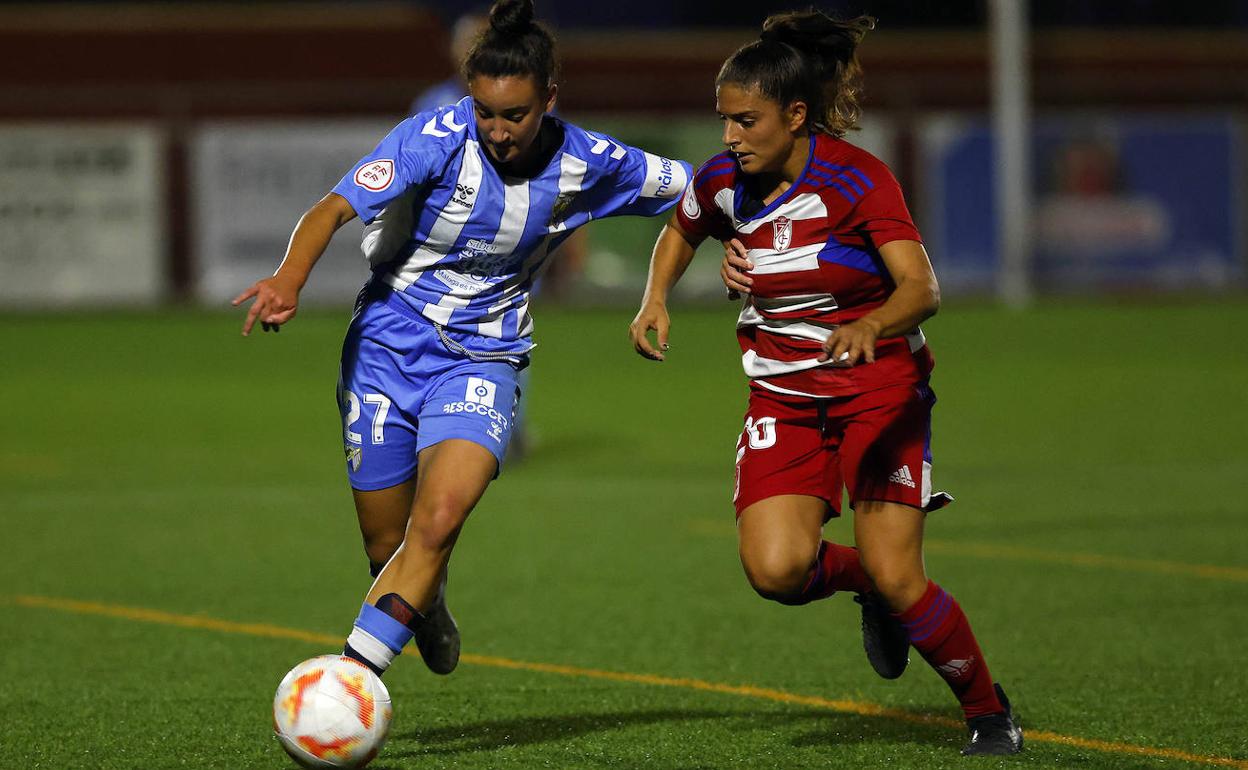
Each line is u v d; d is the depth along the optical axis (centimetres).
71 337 7906
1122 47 10650
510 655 2197
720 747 1711
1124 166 9325
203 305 9000
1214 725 1795
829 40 1616
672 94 9775
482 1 12631
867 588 1741
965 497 3594
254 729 1797
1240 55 10688
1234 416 5041
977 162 9281
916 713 1870
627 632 2341
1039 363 6612
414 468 1750
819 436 1670
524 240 1709
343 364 1766
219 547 3070
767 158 1614
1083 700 1920
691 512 3459
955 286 9338
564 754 1683
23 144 8794
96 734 1777
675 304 9356
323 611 2506
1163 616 2425
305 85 10200
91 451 4522
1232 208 9375
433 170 1652
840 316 1662
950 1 12438
